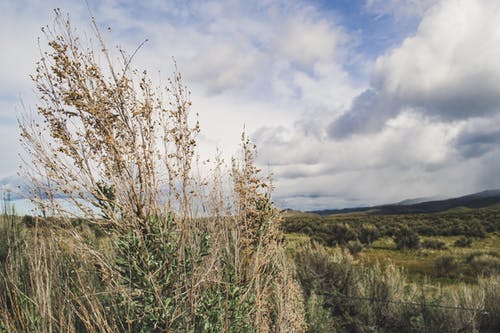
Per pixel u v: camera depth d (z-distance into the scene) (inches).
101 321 73.3
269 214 113.7
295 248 321.4
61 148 69.4
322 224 840.3
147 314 73.8
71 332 73.7
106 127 71.0
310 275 255.1
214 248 92.2
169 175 79.4
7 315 77.1
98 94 73.9
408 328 214.1
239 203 108.0
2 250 105.6
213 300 82.9
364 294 238.7
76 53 72.3
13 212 111.9
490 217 1012.5
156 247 76.5
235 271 94.0
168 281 76.0
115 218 74.1
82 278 82.6
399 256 569.9
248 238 108.2
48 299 75.0
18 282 89.0
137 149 76.2
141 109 75.3
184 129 79.9
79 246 74.3
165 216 80.0
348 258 276.8
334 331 207.8
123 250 74.0
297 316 150.3
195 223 87.0
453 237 832.9
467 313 208.4
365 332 217.6
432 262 492.7
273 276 133.8
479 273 397.4
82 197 71.7
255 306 99.8
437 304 220.8
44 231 78.2
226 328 80.5
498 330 213.3
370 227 749.3
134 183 75.9
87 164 73.0
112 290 74.1
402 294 242.4
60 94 71.5
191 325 77.7
